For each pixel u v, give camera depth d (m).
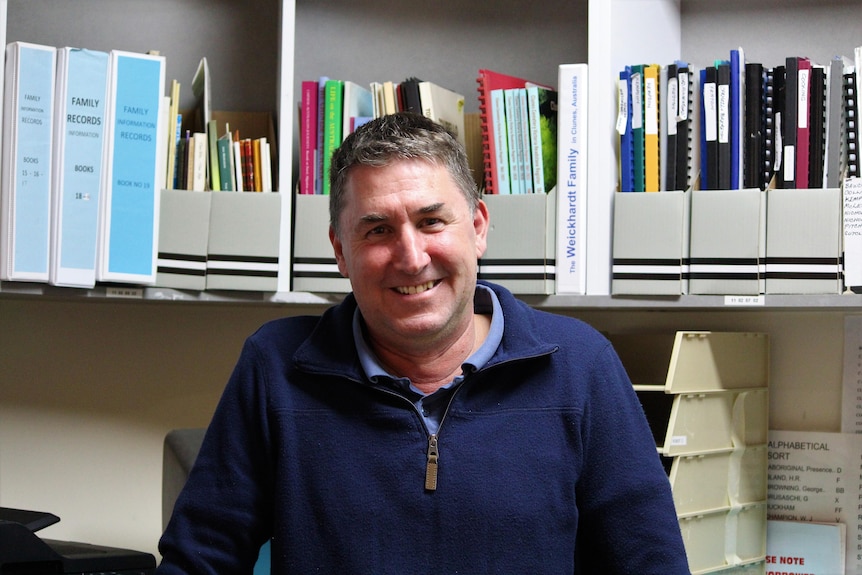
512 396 1.10
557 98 1.66
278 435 1.09
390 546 1.02
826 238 1.48
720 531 1.62
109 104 1.51
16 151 1.46
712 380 1.61
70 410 1.84
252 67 1.92
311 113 1.68
